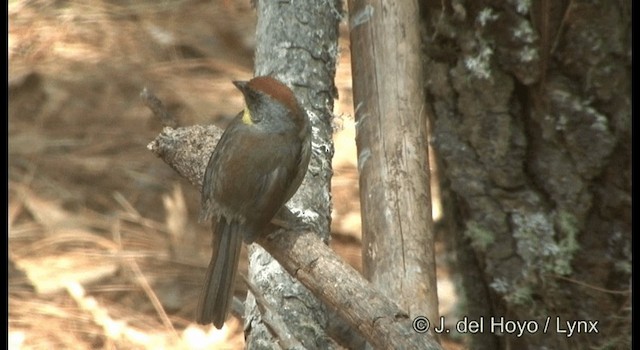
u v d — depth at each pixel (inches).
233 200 287.9
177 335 526.0
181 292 553.3
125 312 540.4
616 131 365.1
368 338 254.2
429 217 302.8
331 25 336.5
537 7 355.9
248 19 739.4
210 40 723.4
